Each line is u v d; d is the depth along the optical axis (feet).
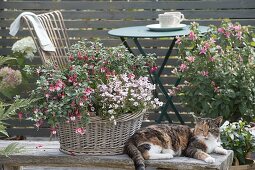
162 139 19.11
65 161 19.15
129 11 28.66
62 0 29.12
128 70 19.97
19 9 29.07
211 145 19.51
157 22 28.68
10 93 27.07
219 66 24.06
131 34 24.82
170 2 28.40
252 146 21.84
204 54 23.93
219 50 24.94
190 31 24.23
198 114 24.57
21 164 19.38
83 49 20.20
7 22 29.07
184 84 27.04
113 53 19.75
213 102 23.68
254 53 24.31
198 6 28.30
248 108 23.94
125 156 18.99
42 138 29.37
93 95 18.88
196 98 24.18
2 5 28.99
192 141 19.54
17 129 29.19
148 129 19.33
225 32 24.56
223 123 24.35
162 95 28.71
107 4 28.68
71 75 18.99
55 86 18.65
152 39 28.66
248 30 26.12
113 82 18.90
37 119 18.70
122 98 18.62
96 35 28.99
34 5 28.94
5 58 19.99
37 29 21.88
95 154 19.08
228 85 23.86
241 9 28.22
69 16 28.89
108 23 28.91
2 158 19.36
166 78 28.68
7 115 18.48
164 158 18.78
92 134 18.92
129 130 19.36
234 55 24.45
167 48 28.68
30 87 28.43
